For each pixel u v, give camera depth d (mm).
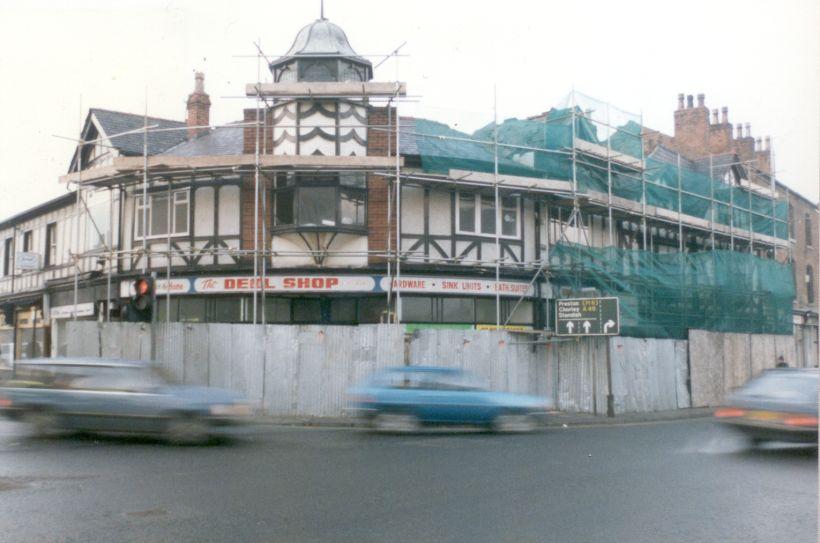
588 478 10969
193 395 14188
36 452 12945
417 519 8289
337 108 23609
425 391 16844
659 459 13016
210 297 23859
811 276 40969
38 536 7508
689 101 38844
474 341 21422
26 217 31750
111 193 25938
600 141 27656
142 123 27484
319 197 23125
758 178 38312
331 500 9203
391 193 23734
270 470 11289
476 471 11430
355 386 19688
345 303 23938
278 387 20453
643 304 26656
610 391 22312
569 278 25266
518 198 25500
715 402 28000
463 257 24141
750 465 12398
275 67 25047
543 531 7855
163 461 12039
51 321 29312
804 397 13703
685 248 33344
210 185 23859
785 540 7637
